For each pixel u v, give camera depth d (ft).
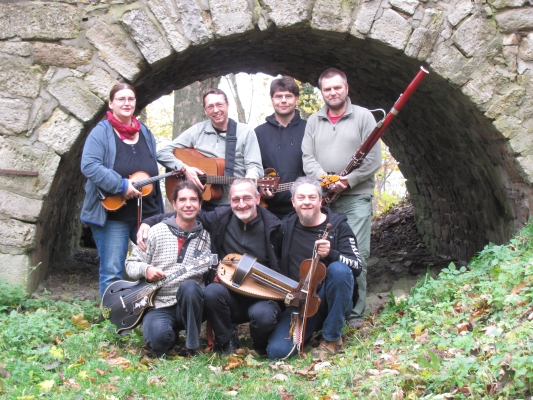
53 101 16.70
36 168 16.55
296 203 13.84
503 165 18.08
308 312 13.55
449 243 25.11
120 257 15.17
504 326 11.78
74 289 19.26
